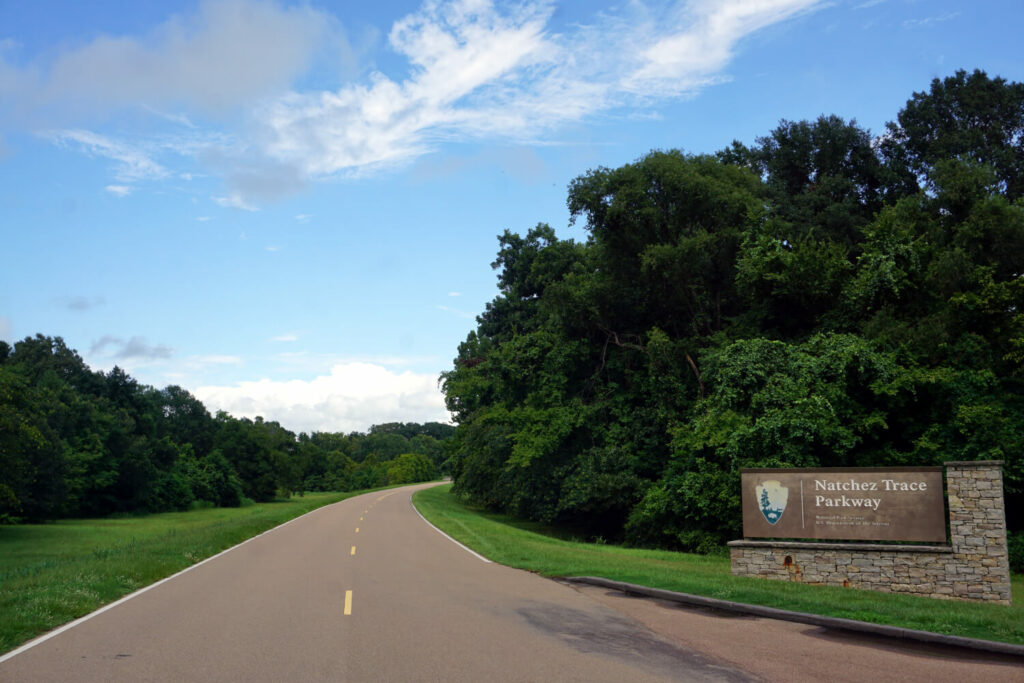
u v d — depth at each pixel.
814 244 28.72
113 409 82.62
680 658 7.57
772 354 25.59
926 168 37.41
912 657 7.78
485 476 48.78
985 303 23.08
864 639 8.73
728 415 25.34
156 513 80.38
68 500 65.56
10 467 45.69
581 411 34.44
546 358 36.62
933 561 13.58
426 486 116.88
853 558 14.22
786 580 14.62
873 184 39.09
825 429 22.72
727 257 32.50
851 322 27.44
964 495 13.54
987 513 13.31
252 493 110.19
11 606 9.91
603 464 32.28
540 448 34.22
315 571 15.25
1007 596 12.94
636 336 35.62
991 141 38.06
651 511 28.58
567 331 36.38
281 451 120.19
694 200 31.28
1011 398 22.52
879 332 24.86
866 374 23.42
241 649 7.79
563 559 16.84
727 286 34.28
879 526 14.22
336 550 20.17
